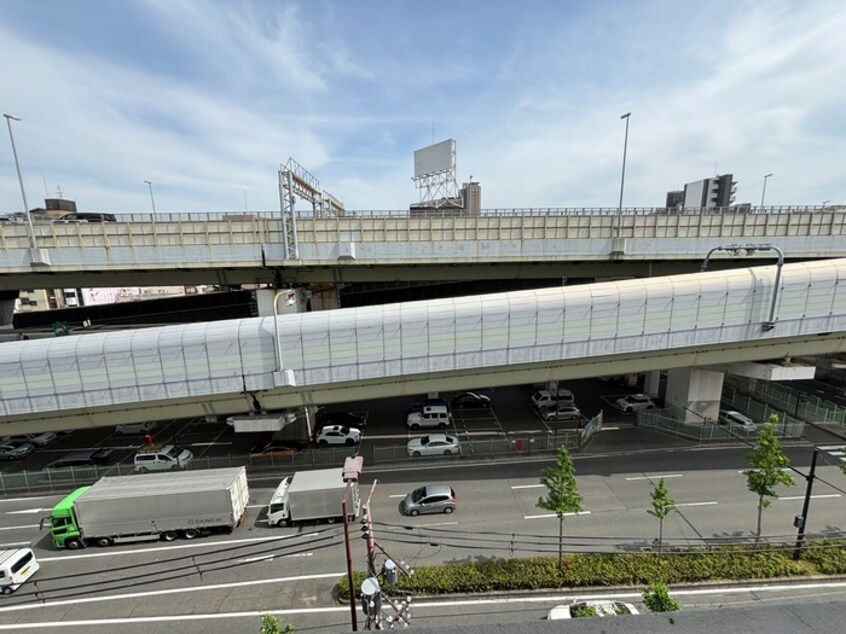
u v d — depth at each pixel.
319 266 33.31
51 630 16.78
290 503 21.88
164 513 21.28
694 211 34.31
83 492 21.78
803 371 28.62
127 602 17.91
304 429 32.53
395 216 32.78
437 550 20.11
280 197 30.34
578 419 35.72
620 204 32.31
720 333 25.95
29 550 19.55
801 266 25.86
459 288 54.84
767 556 18.27
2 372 24.11
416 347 25.55
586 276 36.19
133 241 30.38
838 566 17.53
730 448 29.53
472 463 28.53
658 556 18.53
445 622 16.00
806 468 26.22
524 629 3.94
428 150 56.75
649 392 39.84
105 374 24.62
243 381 25.30
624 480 25.61
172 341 24.72
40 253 29.38
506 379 27.48
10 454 31.97
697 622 3.95
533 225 32.28
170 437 35.22
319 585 18.41
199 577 19.12
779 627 3.90
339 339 25.27
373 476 27.23
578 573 17.64
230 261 31.23
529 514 22.59
